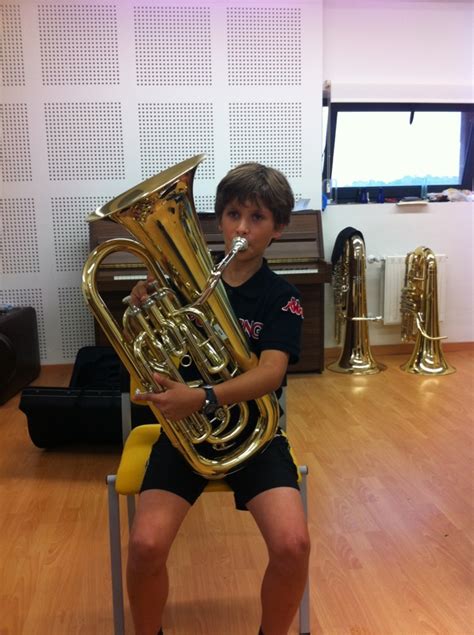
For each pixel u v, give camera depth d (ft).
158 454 4.35
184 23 11.56
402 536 6.18
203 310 3.80
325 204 12.66
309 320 11.75
